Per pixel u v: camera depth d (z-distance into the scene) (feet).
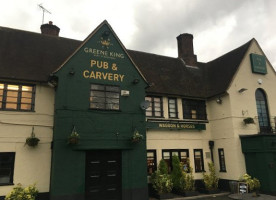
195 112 51.72
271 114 52.47
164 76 52.34
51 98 38.52
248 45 53.57
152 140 45.75
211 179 45.09
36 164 35.53
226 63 55.77
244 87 50.52
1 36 41.42
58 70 35.76
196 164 49.47
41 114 37.19
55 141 33.60
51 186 33.14
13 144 34.68
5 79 35.53
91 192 35.22
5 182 33.55
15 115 35.50
